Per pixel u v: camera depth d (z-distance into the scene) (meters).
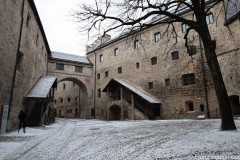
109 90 28.08
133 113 23.03
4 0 10.84
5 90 11.91
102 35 9.68
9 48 12.16
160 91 23.73
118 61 30.44
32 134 11.40
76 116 39.50
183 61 22.02
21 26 14.27
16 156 5.98
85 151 6.37
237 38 16.86
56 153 6.25
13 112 13.68
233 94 16.56
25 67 16.36
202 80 20.09
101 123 19.34
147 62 25.95
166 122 16.31
